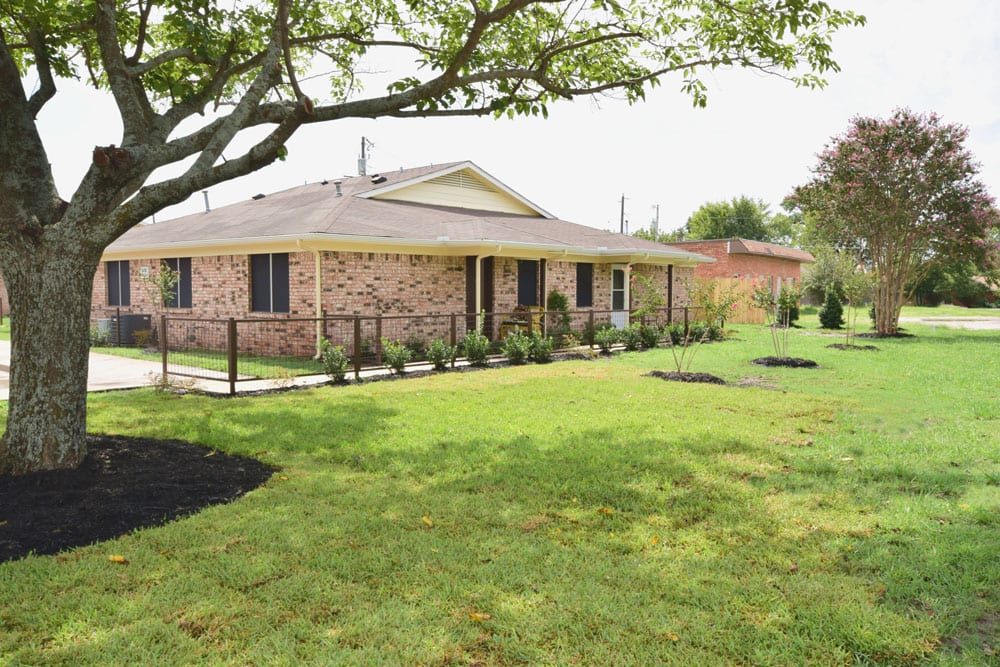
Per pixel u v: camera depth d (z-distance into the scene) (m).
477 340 12.85
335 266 13.45
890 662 2.66
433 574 3.44
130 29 7.73
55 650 2.70
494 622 2.95
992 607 3.07
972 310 44.56
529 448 6.07
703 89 7.66
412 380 10.84
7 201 5.02
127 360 13.56
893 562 3.55
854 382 10.57
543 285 17.31
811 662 2.65
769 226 68.31
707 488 4.89
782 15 6.58
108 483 4.95
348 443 6.29
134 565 3.54
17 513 4.32
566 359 14.22
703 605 3.11
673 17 7.72
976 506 4.42
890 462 5.59
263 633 2.87
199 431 6.80
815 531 4.03
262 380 10.44
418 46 8.15
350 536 3.95
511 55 8.20
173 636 2.82
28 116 5.18
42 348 5.06
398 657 2.68
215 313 15.68
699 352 15.48
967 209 19.89
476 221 16.31
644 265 20.86
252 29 8.02
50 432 5.06
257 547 3.79
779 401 8.69
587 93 7.61
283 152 6.19
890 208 20.44
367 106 6.28
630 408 8.17
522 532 4.04
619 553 3.73
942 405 8.34
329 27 8.75
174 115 6.38
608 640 2.81
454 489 4.89
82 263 5.18
